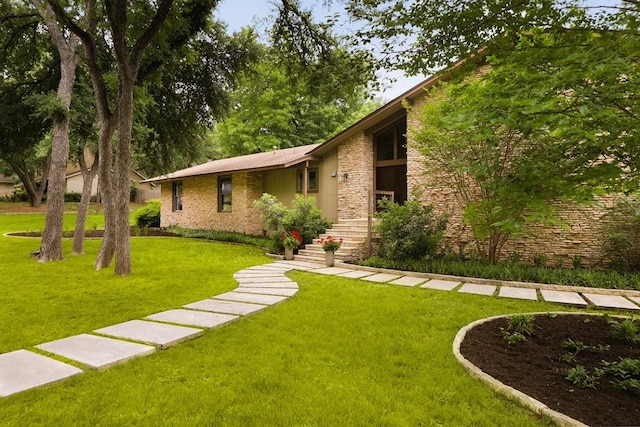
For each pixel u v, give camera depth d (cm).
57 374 307
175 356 353
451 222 964
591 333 412
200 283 696
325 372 321
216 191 1708
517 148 552
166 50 823
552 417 244
